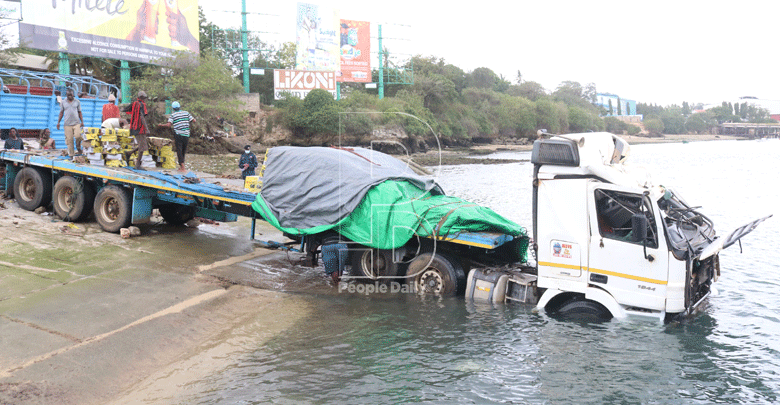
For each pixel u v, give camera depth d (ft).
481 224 27.35
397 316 25.49
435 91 235.61
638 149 301.02
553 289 24.84
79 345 20.36
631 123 522.06
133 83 122.72
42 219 39.81
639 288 23.00
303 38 171.83
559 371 19.71
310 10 172.45
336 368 20.02
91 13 104.83
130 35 114.21
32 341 20.27
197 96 130.11
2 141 45.83
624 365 20.18
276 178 31.17
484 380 19.02
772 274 34.27
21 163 43.39
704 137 590.96
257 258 35.53
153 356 20.76
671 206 25.99
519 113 304.91
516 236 28.43
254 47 197.47
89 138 38.88
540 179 24.56
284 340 22.75
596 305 24.26
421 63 280.10
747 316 25.75
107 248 33.96
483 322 24.49
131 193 37.42
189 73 128.98
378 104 181.57
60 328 21.70
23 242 33.35
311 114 159.74
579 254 24.04
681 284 22.40
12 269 28.17
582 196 23.72
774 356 21.04
